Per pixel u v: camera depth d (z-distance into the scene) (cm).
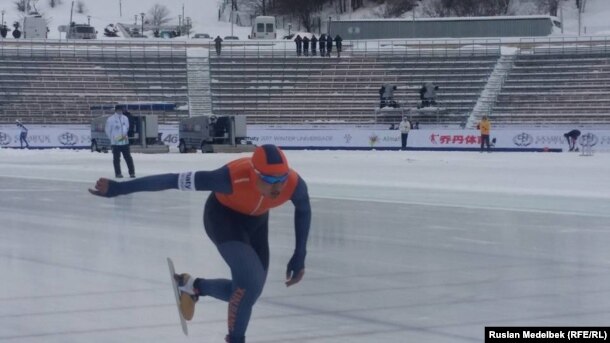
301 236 623
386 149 4703
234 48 6406
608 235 1298
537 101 5450
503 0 8738
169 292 875
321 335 699
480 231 1352
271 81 5881
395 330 715
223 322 745
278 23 9344
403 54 5988
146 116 4494
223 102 5731
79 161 3475
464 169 2944
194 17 9869
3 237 1291
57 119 5581
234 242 600
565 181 2394
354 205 1761
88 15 9569
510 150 4547
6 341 681
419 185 2266
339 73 5919
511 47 6119
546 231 1347
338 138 4762
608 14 8431
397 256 1105
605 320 747
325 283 925
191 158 3825
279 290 888
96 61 6012
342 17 8988
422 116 5384
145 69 5994
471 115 5466
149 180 593
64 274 979
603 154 4097
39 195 1988
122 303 823
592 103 5359
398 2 8938
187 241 1234
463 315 770
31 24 7244
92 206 1739
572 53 5725
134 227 1402
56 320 753
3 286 910
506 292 871
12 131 4762
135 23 9506
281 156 586
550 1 8638
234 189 591
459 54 5900
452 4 8788
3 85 5722
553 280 938
